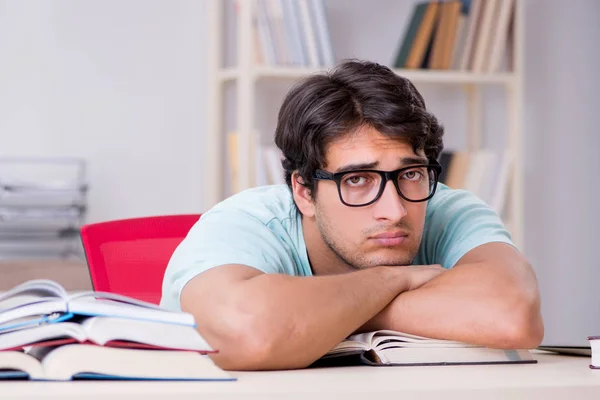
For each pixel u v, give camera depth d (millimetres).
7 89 3768
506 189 3684
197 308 1216
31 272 2869
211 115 3600
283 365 1134
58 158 3795
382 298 1253
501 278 1320
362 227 1387
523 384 904
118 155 3838
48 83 3791
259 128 3861
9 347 902
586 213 4176
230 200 1600
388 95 1369
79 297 957
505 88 4020
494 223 1621
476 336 1234
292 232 1560
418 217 1410
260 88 3855
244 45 3369
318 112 1396
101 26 3820
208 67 3609
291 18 3406
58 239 3752
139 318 944
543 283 4137
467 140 4004
